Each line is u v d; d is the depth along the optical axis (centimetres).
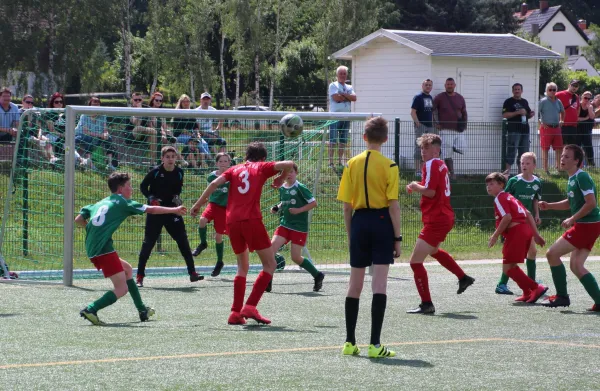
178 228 1288
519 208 1124
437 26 6669
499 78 2653
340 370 686
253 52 5056
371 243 761
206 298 1159
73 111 1274
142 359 724
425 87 2117
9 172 1508
